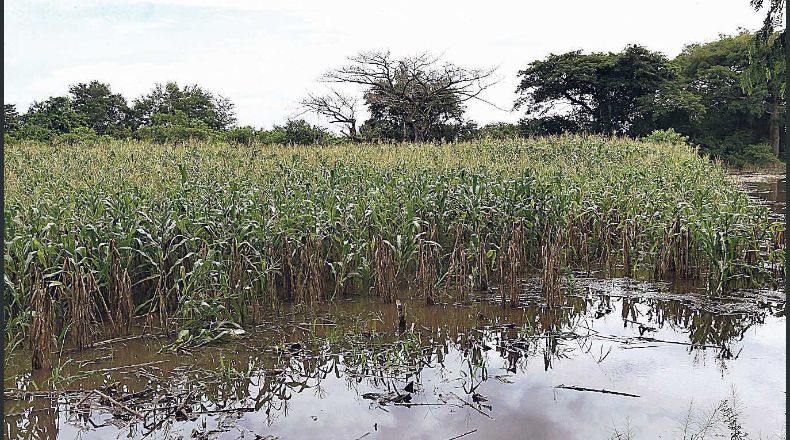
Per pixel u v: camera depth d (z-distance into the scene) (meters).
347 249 9.34
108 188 11.24
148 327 7.93
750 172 43.59
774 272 10.12
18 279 7.21
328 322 8.23
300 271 8.96
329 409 5.73
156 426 5.43
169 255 8.53
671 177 16.52
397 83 38.28
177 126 32.41
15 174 14.28
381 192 11.16
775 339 7.42
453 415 5.52
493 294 9.45
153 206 9.29
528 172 11.90
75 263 7.21
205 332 7.44
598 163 20.64
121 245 7.99
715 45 54.00
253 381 6.39
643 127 49.41
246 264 8.40
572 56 51.59
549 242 9.82
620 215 11.95
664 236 10.34
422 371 6.59
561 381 6.25
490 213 10.59
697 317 8.29
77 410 5.66
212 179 13.15
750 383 6.13
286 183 12.22
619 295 9.34
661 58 49.66
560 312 8.59
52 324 7.30
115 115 40.66
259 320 8.27
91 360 6.94
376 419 5.49
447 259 10.32
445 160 17.38
